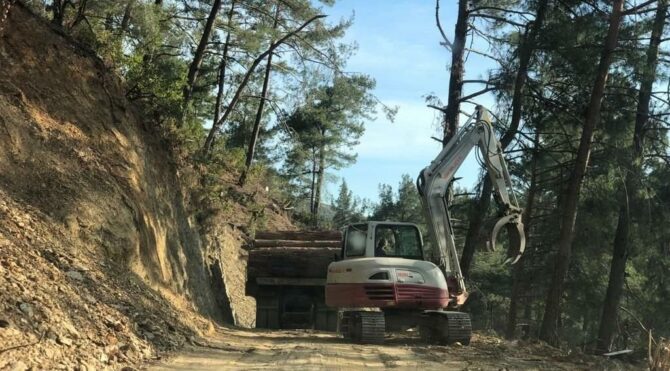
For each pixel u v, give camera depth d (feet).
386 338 45.80
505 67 66.69
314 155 182.19
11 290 22.08
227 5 84.43
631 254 77.25
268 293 64.39
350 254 45.52
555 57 64.23
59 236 30.48
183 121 65.00
